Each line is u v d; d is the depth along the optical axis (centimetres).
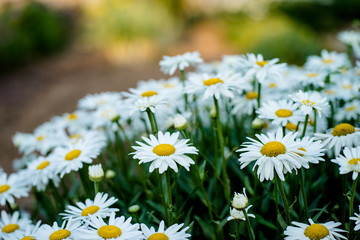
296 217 67
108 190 80
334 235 60
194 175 73
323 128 75
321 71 85
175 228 61
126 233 59
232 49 256
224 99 82
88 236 59
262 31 220
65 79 237
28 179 75
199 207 75
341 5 301
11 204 77
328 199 73
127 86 210
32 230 67
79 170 72
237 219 62
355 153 62
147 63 249
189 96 80
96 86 217
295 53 187
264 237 71
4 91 225
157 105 69
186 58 78
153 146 64
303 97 68
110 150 86
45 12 303
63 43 305
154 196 76
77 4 352
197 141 80
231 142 79
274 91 84
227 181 72
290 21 263
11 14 283
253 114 78
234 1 315
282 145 61
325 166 75
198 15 323
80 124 88
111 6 281
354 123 80
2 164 138
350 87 82
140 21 259
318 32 272
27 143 86
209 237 69
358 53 90
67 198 78
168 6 312
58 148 74
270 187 73
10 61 263
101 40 267
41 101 204
